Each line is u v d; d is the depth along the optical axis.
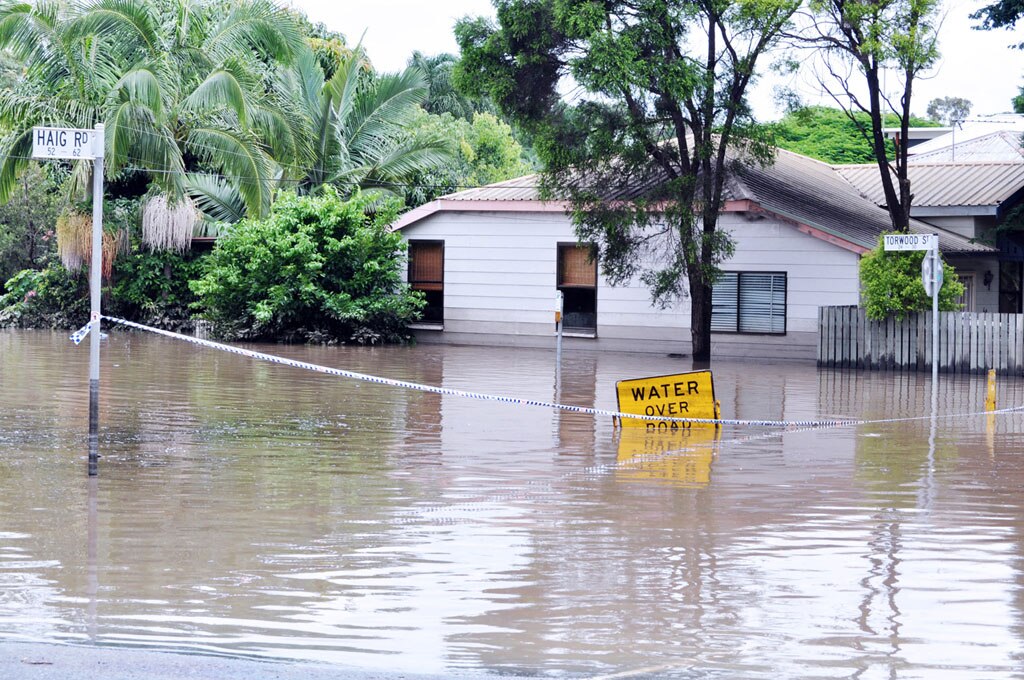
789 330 39.59
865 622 9.41
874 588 10.41
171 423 20.80
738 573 10.89
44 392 25.23
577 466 16.77
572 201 37.69
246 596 10.02
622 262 38.12
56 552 11.45
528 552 11.63
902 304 35.12
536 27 36.06
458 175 67.38
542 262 43.44
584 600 9.99
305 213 45.31
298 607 9.71
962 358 34.81
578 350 42.81
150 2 48.34
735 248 38.81
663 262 40.75
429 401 24.69
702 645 8.80
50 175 57.53
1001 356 34.22
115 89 45.72
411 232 45.69
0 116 46.03
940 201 46.31
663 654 8.59
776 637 9.02
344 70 53.91
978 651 8.72
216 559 11.24
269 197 47.19
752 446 18.91
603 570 10.97
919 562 11.35
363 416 22.09
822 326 36.81
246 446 18.31
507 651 8.63
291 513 13.38
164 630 9.05
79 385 26.73
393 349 42.12
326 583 10.45
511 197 43.75
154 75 45.03
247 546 11.79
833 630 9.20
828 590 10.34
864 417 23.20
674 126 37.75
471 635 9.01
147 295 51.25
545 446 18.66
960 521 13.23
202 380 28.27
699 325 39.25
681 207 36.50
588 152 36.72
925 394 28.20
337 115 53.97
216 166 49.56
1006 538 12.40
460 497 14.41
